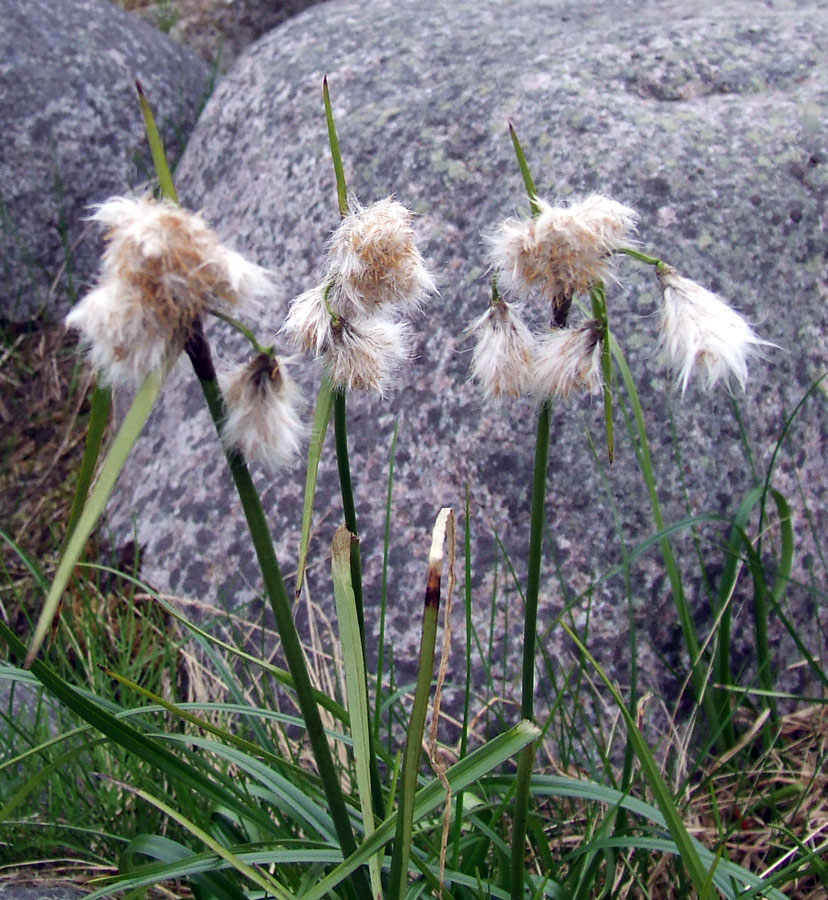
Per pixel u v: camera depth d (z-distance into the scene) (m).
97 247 0.84
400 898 0.24
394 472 0.55
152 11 1.08
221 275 0.19
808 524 0.52
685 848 0.26
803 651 0.45
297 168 0.66
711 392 0.52
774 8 0.73
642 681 0.49
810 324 0.54
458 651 0.51
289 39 0.77
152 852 0.31
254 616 0.56
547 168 0.57
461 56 0.67
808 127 0.58
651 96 0.62
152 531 0.62
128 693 0.49
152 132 0.20
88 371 0.76
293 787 0.32
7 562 0.67
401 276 0.24
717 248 0.54
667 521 0.51
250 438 0.22
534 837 0.41
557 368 0.24
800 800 0.43
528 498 0.52
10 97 0.83
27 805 0.43
